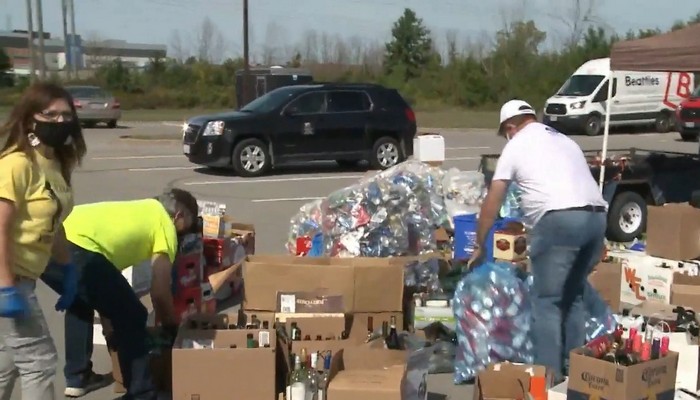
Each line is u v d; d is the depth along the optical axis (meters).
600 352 3.97
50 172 3.25
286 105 14.88
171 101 42.53
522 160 4.60
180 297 5.53
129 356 4.30
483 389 4.25
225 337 4.38
